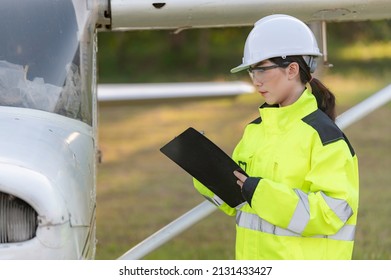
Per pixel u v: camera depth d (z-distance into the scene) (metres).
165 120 28.83
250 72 6.70
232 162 6.51
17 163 5.76
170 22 8.43
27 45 7.16
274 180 6.43
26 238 5.83
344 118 8.95
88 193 6.70
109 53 48.78
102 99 15.95
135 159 22.39
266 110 6.56
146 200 17.48
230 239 14.09
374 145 22.62
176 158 6.68
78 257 6.16
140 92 16.16
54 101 6.99
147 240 8.45
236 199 6.72
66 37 7.30
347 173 6.31
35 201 5.72
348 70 34.56
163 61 48.75
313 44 6.62
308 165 6.35
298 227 6.17
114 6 8.09
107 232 14.66
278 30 6.57
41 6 7.32
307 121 6.43
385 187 17.62
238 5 8.34
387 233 13.82
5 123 6.41
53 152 6.15
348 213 6.23
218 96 16.56
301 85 6.60
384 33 33.03
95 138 7.64
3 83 6.94
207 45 47.78
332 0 8.48
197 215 8.46
